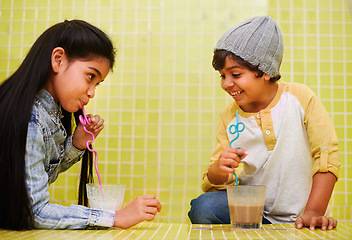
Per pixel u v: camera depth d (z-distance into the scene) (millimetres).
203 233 973
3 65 2199
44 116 1086
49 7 2209
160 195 2086
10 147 988
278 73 1333
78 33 1111
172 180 2098
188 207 2066
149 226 1116
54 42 1108
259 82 1271
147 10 2197
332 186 1200
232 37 1252
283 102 1351
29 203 980
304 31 2152
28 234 921
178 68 2162
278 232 991
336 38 2152
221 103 2135
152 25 2189
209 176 1361
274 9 2166
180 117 2135
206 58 2162
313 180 1224
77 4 2211
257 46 1241
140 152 2115
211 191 1453
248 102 1292
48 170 1149
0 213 995
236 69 1242
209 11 2186
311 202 1163
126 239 874
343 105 2121
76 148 1267
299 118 1331
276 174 1333
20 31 2209
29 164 1005
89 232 974
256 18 1300
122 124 2137
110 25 2197
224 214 1345
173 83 2156
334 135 1267
